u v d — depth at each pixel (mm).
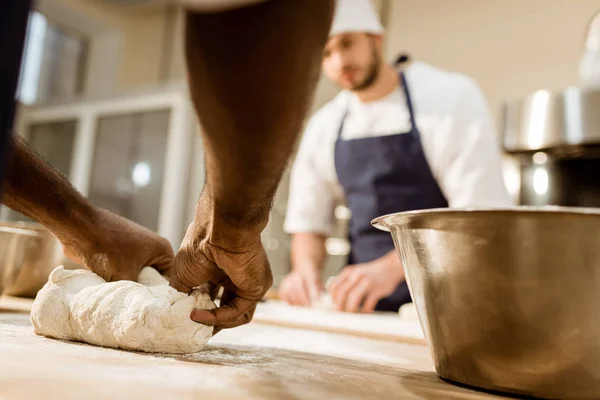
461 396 452
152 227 2828
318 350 719
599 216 396
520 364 438
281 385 441
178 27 3355
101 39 3490
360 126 1742
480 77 2576
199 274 562
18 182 593
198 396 377
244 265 525
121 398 353
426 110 1625
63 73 3459
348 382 485
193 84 334
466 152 1559
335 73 1626
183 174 2719
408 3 2793
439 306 486
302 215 1849
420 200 1645
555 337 423
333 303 1482
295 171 1916
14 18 269
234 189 399
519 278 427
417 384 499
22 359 454
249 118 337
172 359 532
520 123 2006
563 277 415
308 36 330
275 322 1039
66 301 604
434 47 2695
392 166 1649
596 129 1822
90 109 3029
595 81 2062
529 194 2084
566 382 427
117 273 665
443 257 469
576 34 2385
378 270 1443
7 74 267
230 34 308
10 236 949
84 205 655
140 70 3396
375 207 1674
